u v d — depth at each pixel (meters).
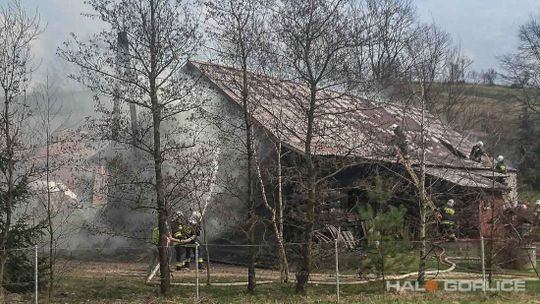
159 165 10.99
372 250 12.37
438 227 16.30
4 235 10.59
